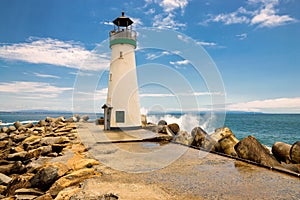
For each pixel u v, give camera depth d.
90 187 5.61
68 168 7.14
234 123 66.19
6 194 6.55
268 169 7.66
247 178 6.63
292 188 5.86
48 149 11.12
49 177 6.42
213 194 5.39
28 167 8.71
